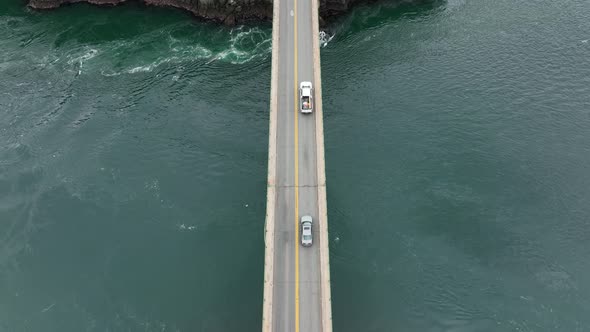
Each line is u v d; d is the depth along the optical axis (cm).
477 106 11350
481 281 8531
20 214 9438
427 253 8900
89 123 11006
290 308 7538
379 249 8956
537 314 8119
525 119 11044
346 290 8425
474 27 13612
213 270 8681
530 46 12925
